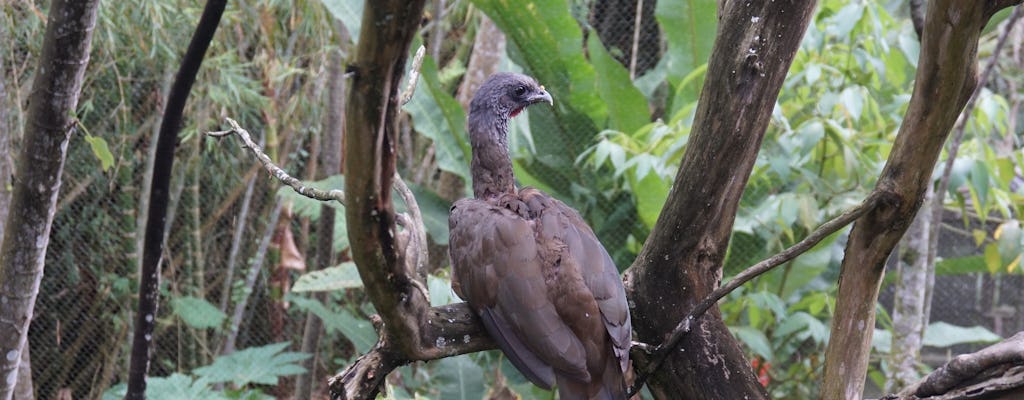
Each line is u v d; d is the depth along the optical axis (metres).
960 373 2.34
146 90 5.62
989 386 2.29
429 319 2.52
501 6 4.88
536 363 2.42
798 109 4.43
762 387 2.72
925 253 4.10
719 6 2.73
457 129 5.02
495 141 3.01
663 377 2.77
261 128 6.34
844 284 2.67
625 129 5.18
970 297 5.84
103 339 5.87
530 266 2.48
